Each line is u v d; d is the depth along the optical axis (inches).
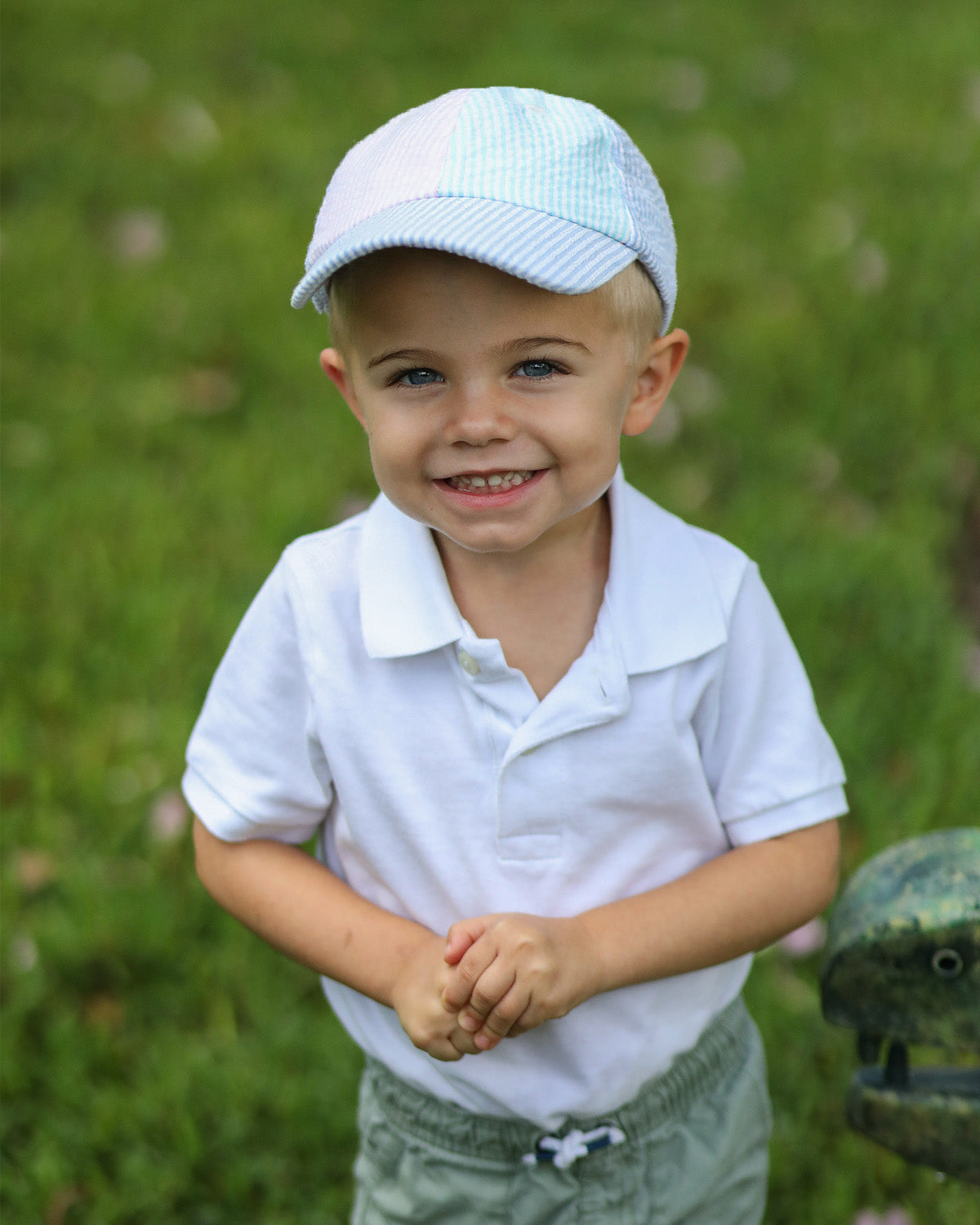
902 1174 73.6
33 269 160.7
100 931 88.1
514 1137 55.1
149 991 86.7
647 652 49.4
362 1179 60.6
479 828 50.6
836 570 112.7
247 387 143.6
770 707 52.6
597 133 45.6
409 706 50.3
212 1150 78.1
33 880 93.0
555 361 44.5
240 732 53.5
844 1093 78.1
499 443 44.6
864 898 49.9
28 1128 80.4
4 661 109.6
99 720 104.6
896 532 120.1
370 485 128.5
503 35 226.1
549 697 49.1
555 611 51.0
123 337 149.2
